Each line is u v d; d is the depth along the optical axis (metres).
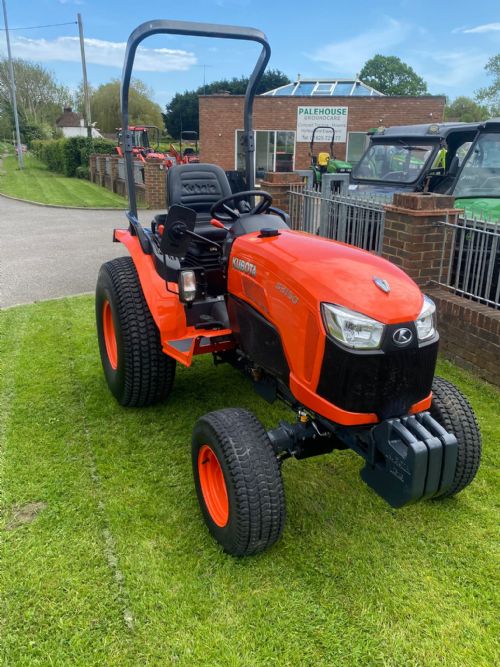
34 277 7.67
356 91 22.97
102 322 4.04
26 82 60.94
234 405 3.97
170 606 2.30
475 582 2.45
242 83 57.22
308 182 7.71
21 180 25.23
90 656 2.09
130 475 3.17
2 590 2.37
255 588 2.40
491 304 4.65
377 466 2.30
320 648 2.13
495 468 3.27
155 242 3.61
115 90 61.28
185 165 3.96
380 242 5.51
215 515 2.64
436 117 21.39
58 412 3.87
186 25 3.21
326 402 2.30
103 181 22.23
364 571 2.50
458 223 5.07
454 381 4.40
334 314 2.21
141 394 3.72
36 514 2.85
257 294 2.68
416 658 2.10
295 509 2.90
